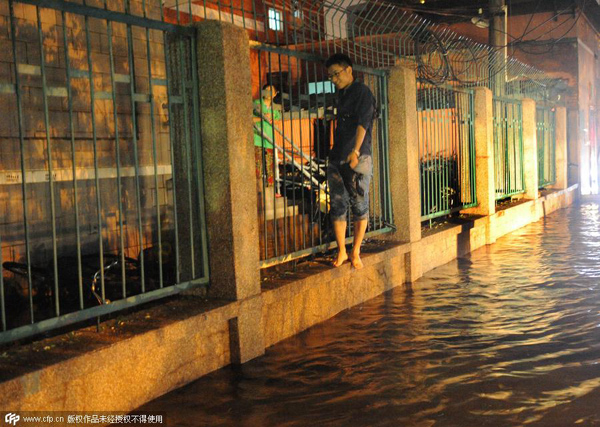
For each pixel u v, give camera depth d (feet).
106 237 20.24
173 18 24.04
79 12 13.30
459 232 31.96
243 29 16.90
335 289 21.44
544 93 57.21
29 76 18.03
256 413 13.53
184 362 15.19
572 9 63.36
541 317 20.61
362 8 24.13
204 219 16.62
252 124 17.17
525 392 14.29
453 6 64.08
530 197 47.26
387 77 25.62
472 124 36.09
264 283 18.63
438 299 23.38
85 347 12.66
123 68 20.94
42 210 18.37
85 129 19.63
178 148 16.67
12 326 15.16
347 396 14.37
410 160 25.99
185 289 16.08
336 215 20.88
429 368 16.05
